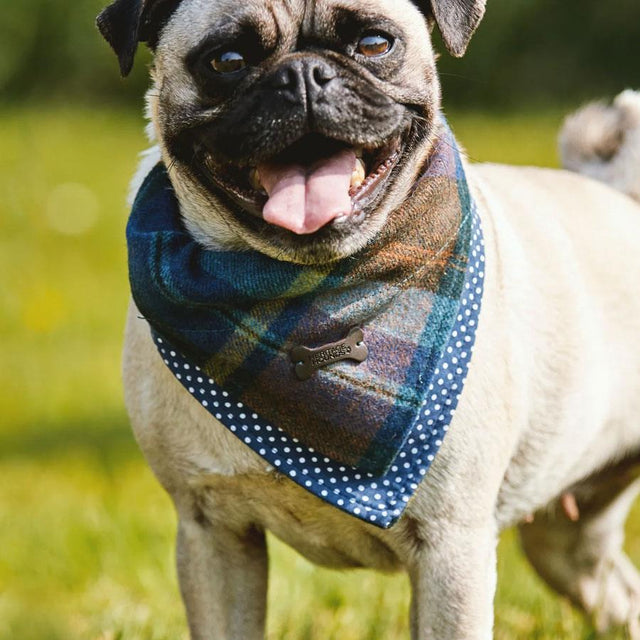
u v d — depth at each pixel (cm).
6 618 379
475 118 1224
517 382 294
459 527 285
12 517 478
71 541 443
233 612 308
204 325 279
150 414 298
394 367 276
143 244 285
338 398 276
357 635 358
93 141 1284
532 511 321
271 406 280
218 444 289
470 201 286
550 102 1270
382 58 272
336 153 268
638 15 1291
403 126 271
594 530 381
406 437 277
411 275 276
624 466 357
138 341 301
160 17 291
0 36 1484
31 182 1113
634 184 372
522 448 309
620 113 380
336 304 275
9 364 706
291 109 259
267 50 270
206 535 304
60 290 832
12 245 938
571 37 1308
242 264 276
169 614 372
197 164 280
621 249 344
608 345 332
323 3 269
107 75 1485
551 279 318
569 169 386
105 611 381
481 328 286
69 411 637
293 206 260
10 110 1445
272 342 277
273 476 287
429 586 284
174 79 279
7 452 582
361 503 279
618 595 389
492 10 1302
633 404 340
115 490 516
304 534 303
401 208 276
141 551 432
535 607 381
